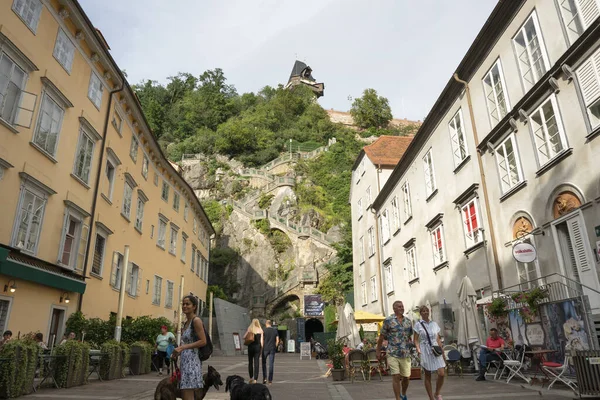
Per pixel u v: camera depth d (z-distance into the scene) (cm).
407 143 3331
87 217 1719
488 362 1151
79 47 1658
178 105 9388
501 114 1435
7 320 1211
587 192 1026
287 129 8731
